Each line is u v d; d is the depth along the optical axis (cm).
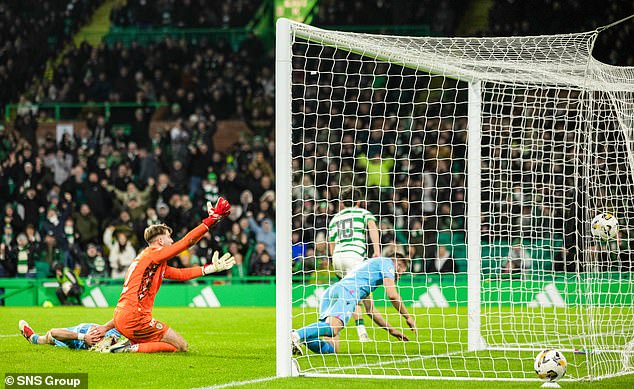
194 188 3228
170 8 4081
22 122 3506
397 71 3409
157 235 1314
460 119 3231
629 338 1605
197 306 2722
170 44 3872
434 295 2623
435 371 1171
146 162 3228
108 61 3828
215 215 1276
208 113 3434
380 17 3909
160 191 3084
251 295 2730
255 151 3459
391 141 3244
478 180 1450
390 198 3047
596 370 1152
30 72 3900
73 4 4044
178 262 2847
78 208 3108
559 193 2748
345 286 1318
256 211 3047
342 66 3556
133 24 4069
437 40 1265
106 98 3759
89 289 2759
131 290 1302
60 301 2759
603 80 1212
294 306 2522
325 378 1075
